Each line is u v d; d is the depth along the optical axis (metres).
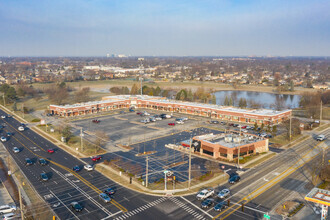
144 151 103.62
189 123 150.62
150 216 59.84
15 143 114.88
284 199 67.25
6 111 183.50
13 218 59.00
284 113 153.38
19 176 81.50
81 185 75.25
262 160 94.56
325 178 77.75
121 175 81.56
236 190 71.94
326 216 59.31
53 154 101.31
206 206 63.00
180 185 75.00
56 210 62.34
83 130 134.12
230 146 94.81
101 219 58.72
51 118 162.38
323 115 169.88
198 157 97.62
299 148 108.00
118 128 138.38
